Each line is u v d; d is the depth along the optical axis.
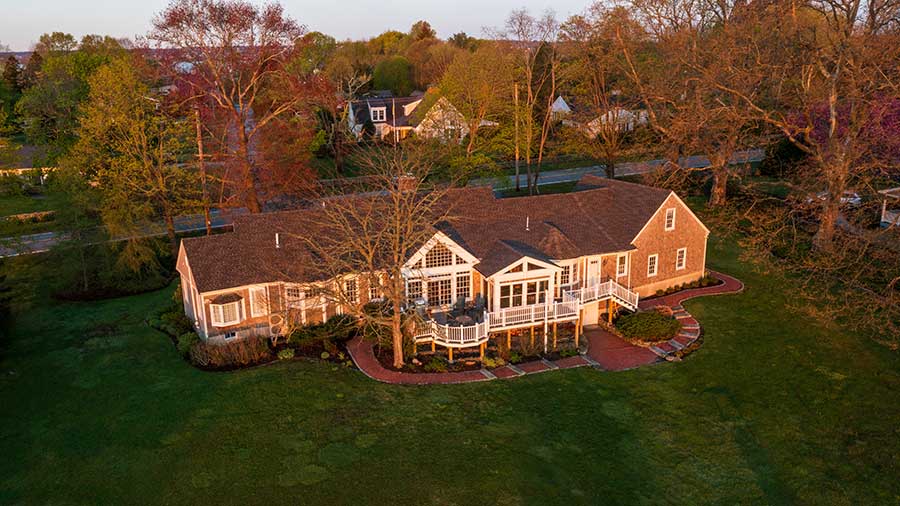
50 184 40.38
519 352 31.03
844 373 28.25
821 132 55.22
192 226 52.00
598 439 23.77
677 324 32.47
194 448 22.81
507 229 35.25
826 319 31.88
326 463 22.00
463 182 54.59
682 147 57.72
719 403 26.14
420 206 31.69
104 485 20.83
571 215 37.22
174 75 45.12
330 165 70.81
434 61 117.69
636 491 20.95
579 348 31.59
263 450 22.70
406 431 24.02
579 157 77.38
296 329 31.80
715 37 49.53
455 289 33.25
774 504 20.36
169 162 56.56
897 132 41.72
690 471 22.00
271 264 32.16
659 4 52.00
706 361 29.78
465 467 21.91
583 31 56.66
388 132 83.62
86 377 28.19
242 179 45.50
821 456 22.67
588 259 34.91
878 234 30.88
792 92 48.53
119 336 32.72
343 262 28.86
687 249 38.94
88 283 39.84
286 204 48.81
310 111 54.56
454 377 28.42
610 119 61.94
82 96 55.34
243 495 20.36
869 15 37.75
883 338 31.36
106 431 23.91
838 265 33.72
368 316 28.72
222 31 44.19
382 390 27.09
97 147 42.47
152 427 24.11
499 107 59.53
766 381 27.81
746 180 60.97
